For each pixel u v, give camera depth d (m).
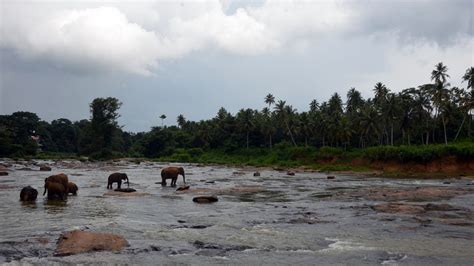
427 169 72.19
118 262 10.23
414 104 89.81
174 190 29.89
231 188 31.77
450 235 14.29
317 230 15.01
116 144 134.62
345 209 20.88
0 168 52.38
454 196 26.98
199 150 132.00
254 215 18.47
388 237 13.88
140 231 14.04
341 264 10.49
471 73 86.69
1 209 18.95
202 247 12.02
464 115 92.69
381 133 100.94
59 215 17.27
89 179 39.84
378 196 26.81
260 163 101.56
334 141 107.25
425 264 10.57
